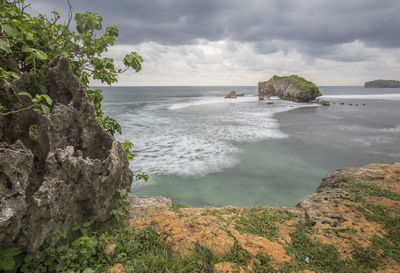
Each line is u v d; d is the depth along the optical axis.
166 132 21.77
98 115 4.82
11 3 2.89
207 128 23.95
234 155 14.64
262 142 17.98
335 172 7.12
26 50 2.66
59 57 3.24
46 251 2.74
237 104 54.38
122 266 2.96
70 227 3.23
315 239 3.90
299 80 63.62
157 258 3.10
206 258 3.01
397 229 4.17
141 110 40.19
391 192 5.40
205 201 8.91
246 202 8.87
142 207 4.39
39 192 2.60
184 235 3.64
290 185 10.41
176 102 59.62
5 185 2.37
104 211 3.59
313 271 3.18
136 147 16.33
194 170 12.05
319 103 53.91
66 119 3.17
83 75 4.48
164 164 12.91
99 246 3.14
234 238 3.64
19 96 2.72
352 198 5.17
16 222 2.40
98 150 3.89
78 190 3.20
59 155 2.92
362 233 4.03
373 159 14.13
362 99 71.81
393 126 25.31
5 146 2.46
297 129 23.45
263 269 3.11
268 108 45.16
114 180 3.66
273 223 4.28
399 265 3.38
